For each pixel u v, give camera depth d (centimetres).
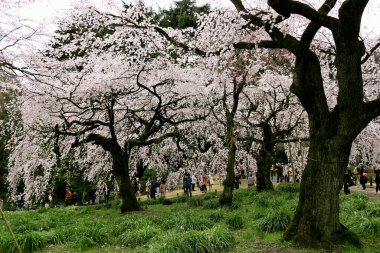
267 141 1509
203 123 1650
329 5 706
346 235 656
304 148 1870
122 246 787
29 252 779
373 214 826
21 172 1566
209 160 1883
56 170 1870
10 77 891
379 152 1659
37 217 1320
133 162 1855
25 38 924
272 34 753
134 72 1316
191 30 1214
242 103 1667
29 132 1408
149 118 1620
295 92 690
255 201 1262
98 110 1415
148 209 1395
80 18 1193
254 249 672
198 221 852
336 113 650
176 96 1515
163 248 650
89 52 1333
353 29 614
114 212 1395
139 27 1123
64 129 1320
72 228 918
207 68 1343
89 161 1759
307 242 654
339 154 650
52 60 1281
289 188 1515
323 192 654
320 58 1337
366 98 1503
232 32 991
